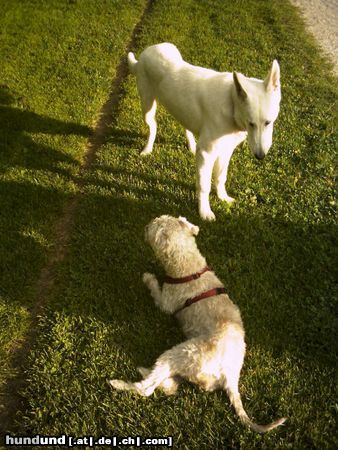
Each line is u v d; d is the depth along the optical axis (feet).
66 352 4.95
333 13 13.66
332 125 8.36
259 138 5.29
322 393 4.48
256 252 5.96
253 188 7.04
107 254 6.00
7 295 5.55
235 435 4.24
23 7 13.43
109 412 4.45
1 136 8.17
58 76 10.07
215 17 13.14
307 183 7.08
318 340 4.98
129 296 5.49
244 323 5.14
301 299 5.42
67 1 13.94
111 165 7.59
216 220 6.44
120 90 9.80
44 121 8.61
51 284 5.79
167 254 4.91
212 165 6.07
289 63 10.59
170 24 12.62
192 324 4.75
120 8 13.67
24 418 4.44
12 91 9.48
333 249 5.94
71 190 7.15
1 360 4.92
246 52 11.04
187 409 4.44
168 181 7.19
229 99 5.46
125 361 4.84
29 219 6.57
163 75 6.21
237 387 4.34
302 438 4.23
